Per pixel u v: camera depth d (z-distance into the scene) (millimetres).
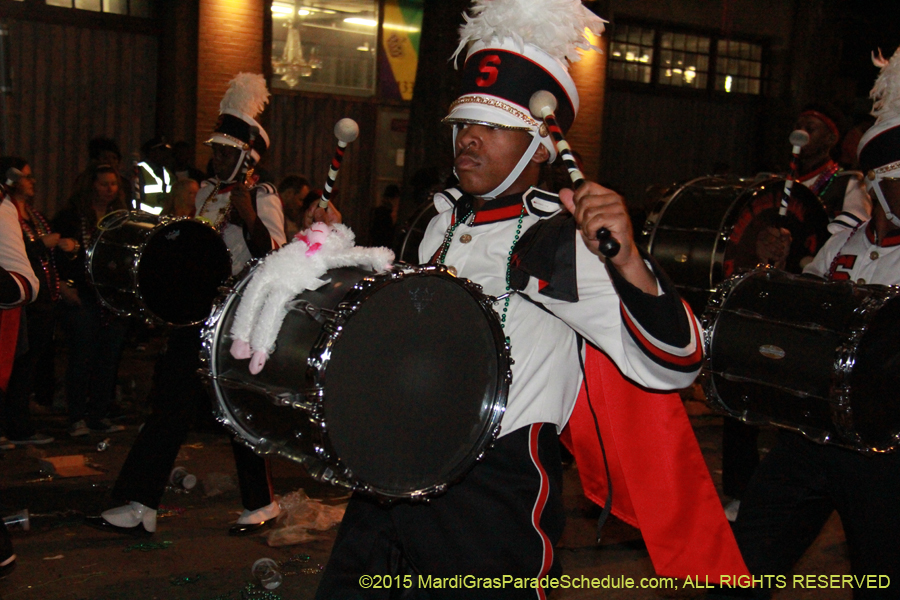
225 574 3807
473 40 2213
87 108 10078
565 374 2141
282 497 4676
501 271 2135
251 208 4223
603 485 2406
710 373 2846
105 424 5984
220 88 10352
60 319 5785
